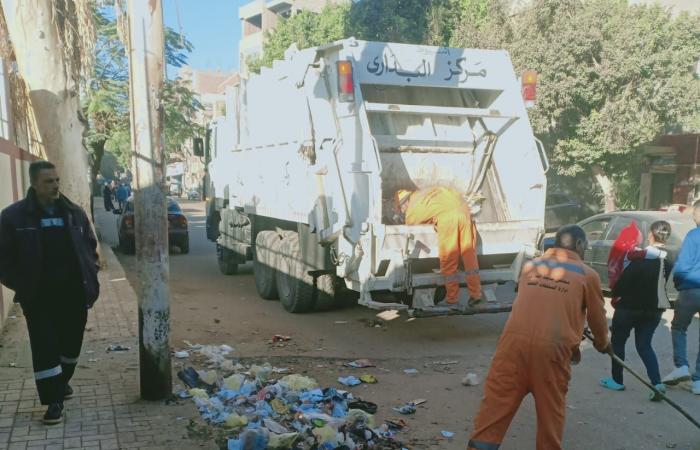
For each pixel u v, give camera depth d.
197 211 36.12
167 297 4.69
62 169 10.13
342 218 7.32
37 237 4.12
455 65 7.89
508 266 7.78
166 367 4.71
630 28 16.83
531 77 7.89
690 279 5.60
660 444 4.50
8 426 4.19
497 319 8.49
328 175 7.64
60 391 4.23
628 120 16.80
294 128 8.50
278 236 9.50
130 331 6.76
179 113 18.42
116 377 5.23
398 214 7.43
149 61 4.48
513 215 8.01
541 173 7.61
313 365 6.36
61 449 3.86
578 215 17.47
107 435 4.08
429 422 4.86
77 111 10.33
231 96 11.77
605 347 3.97
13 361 5.59
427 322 8.31
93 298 4.35
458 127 8.23
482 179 8.19
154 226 4.61
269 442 3.92
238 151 11.35
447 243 6.81
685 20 18.62
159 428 4.21
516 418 4.97
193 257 15.70
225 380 5.21
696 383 5.58
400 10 21.98
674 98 17.06
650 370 5.41
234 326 8.06
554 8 17.36
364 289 6.91
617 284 5.48
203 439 4.06
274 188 9.38
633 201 21.11
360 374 6.08
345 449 4.02
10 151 7.92
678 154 19.81
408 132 7.93
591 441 4.55
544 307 3.61
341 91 6.96
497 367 3.70
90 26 10.45
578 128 17.30
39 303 4.16
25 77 9.81
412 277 6.88
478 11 20.83
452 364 6.45
